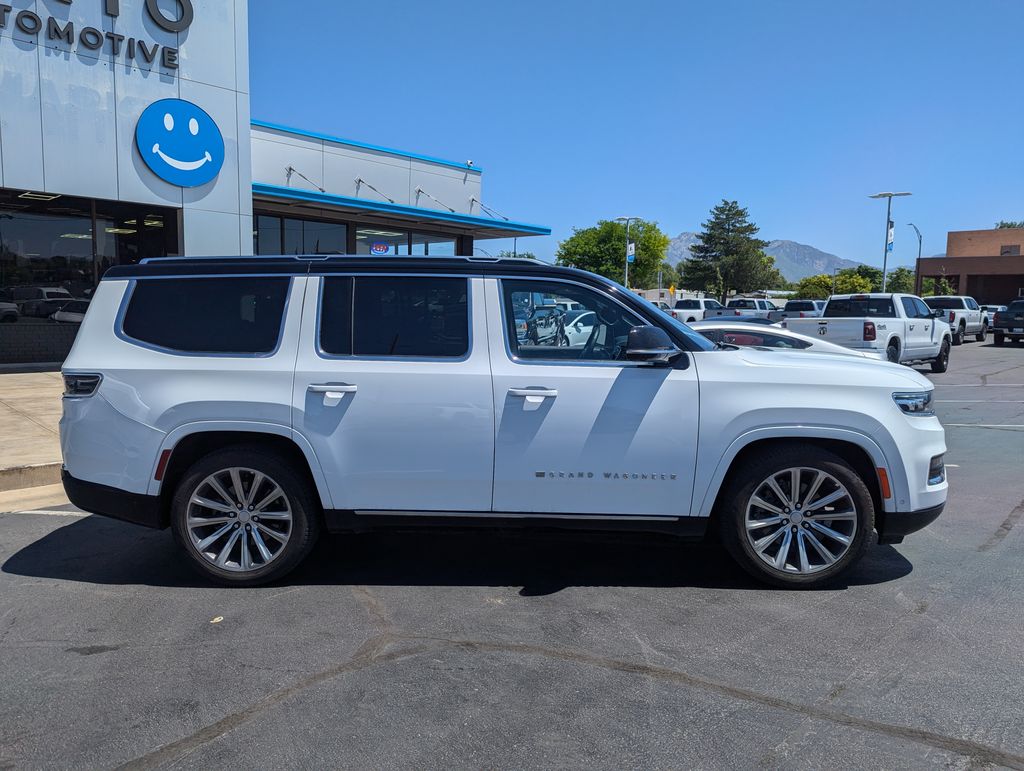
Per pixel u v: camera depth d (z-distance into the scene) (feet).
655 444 14.33
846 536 14.62
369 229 68.64
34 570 16.12
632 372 14.39
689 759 9.46
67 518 19.97
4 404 34.01
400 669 11.75
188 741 9.84
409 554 17.19
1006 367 64.39
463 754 9.56
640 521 14.64
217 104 48.80
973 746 9.75
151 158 46.06
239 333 14.89
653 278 293.64
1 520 19.79
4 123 40.81
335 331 14.75
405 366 14.48
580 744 9.77
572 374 14.37
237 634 12.98
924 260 205.98
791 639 12.80
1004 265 194.80
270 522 15.14
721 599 14.55
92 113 43.73
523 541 18.13
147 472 14.66
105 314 15.16
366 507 14.67
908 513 14.61
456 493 14.57
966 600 14.48
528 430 14.34
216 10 48.19
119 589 15.05
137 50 45.14
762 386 14.35
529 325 14.84
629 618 13.66
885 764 9.37
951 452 28.40
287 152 61.82
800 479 14.67
